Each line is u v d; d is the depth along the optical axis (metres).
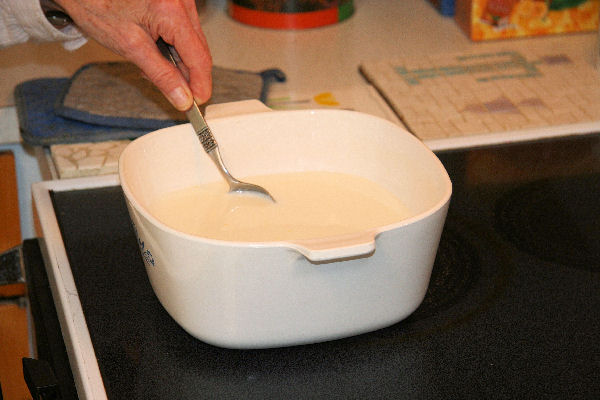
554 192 0.77
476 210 0.74
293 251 0.49
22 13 0.75
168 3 0.66
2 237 1.05
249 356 0.56
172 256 0.51
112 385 0.54
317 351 0.57
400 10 1.33
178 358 0.56
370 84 1.06
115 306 0.62
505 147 0.85
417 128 0.90
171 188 0.69
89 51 1.20
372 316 0.55
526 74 1.05
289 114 0.71
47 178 0.83
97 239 0.70
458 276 0.65
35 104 0.95
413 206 0.65
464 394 0.53
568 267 0.66
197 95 0.71
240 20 1.29
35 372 0.56
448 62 1.10
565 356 0.56
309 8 1.25
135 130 0.88
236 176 0.72
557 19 1.18
